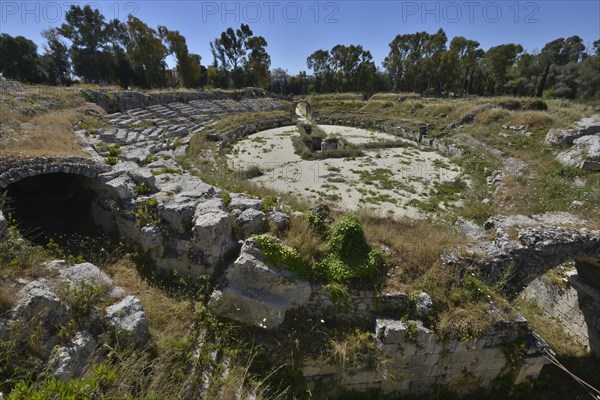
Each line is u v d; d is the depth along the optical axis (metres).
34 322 5.49
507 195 17.03
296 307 8.28
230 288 7.85
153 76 52.44
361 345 7.77
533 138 25.81
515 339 8.18
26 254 7.11
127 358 5.92
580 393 9.41
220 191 11.18
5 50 41.84
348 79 74.06
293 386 7.46
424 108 42.69
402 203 17.75
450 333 7.79
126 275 8.71
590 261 10.86
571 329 11.98
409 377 8.12
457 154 27.12
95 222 10.91
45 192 12.80
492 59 59.25
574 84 53.41
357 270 8.38
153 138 22.34
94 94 26.94
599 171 18.20
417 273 8.84
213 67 65.56
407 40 71.19
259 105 49.44
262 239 8.27
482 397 8.59
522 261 9.69
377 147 30.09
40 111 18.81
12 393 4.32
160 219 9.03
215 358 7.10
